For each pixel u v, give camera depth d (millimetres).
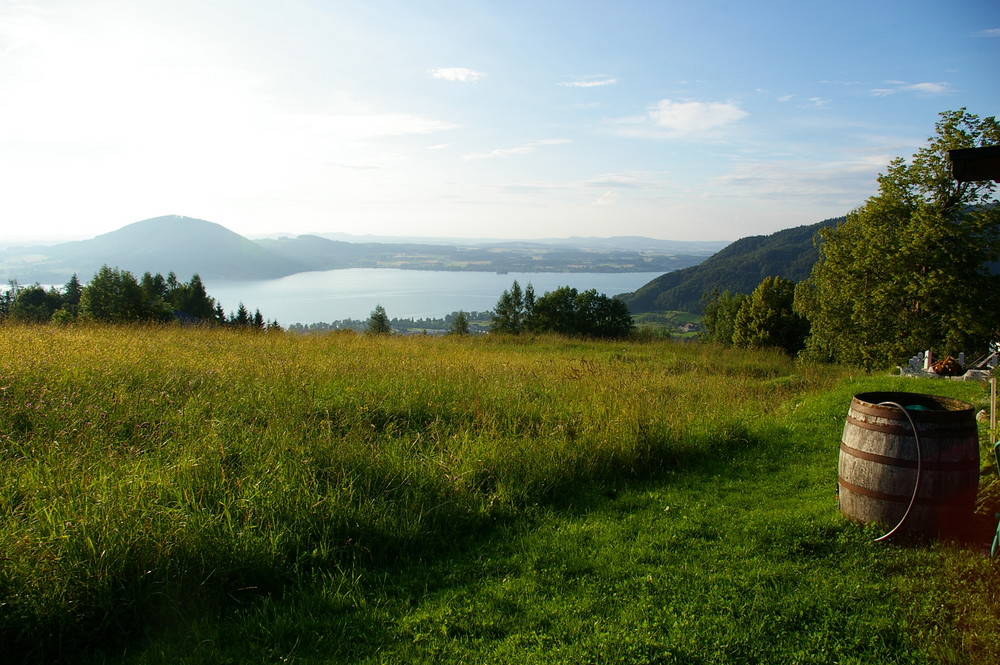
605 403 8156
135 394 6777
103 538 3537
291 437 5648
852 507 4539
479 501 5133
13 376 6758
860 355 26812
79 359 7898
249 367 8609
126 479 4266
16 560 3264
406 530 4469
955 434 4148
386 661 3111
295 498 4426
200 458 4844
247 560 3766
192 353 9562
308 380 7980
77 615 3172
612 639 3258
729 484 5973
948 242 23281
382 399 7574
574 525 4910
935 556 3982
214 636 3262
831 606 3525
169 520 3809
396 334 22250
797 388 13930
